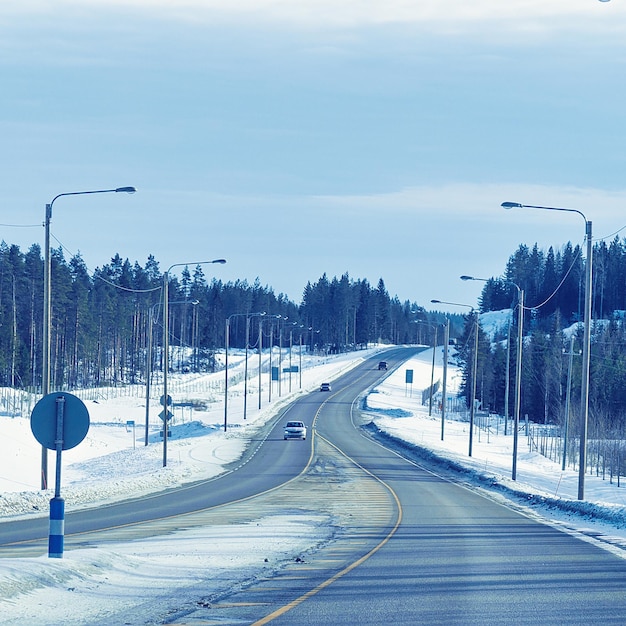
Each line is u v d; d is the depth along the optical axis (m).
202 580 19.08
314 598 16.95
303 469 67.88
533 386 163.25
